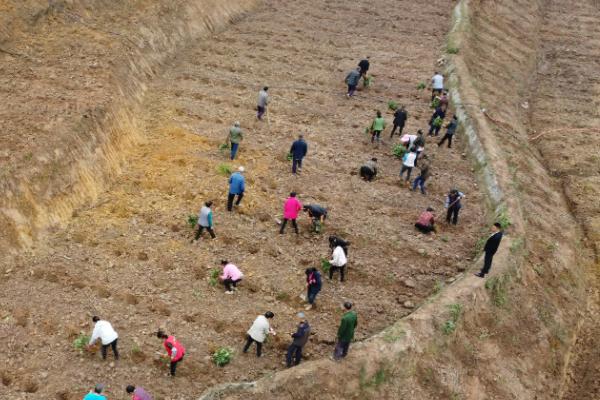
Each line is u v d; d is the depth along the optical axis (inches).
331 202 711.7
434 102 943.7
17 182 565.6
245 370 490.6
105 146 682.8
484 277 591.2
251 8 1250.0
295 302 566.6
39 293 522.0
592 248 789.9
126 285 551.2
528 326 604.4
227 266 549.0
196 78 933.2
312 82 991.6
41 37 779.4
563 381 599.2
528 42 1419.8
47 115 655.1
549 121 1106.7
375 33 1219.9
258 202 689.0
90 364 473.1
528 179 850.1
